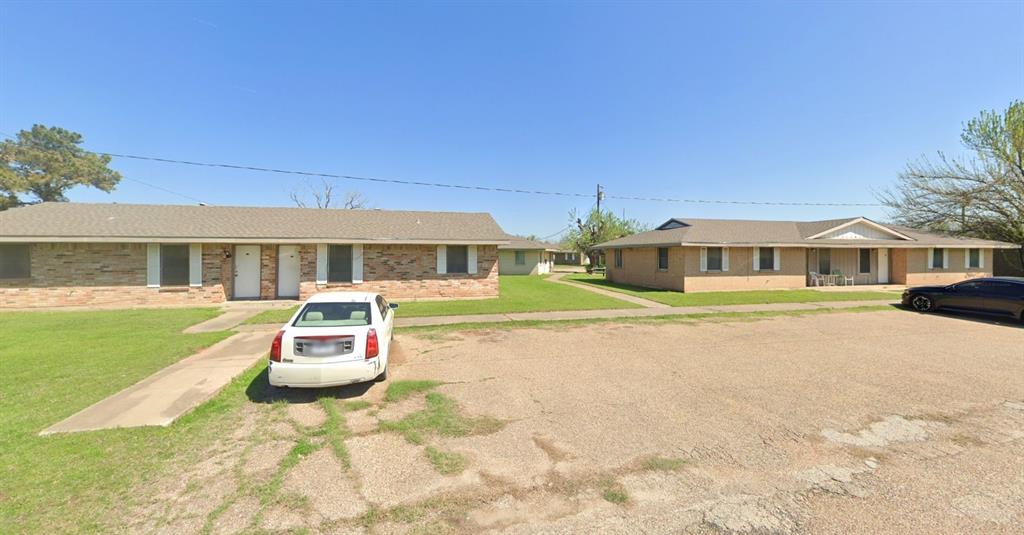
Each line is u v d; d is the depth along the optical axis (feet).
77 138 113.50
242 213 56.95
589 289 69.41
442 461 12.22
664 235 71.51
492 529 9.09
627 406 16.83
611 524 9.26
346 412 16.08
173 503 9.96
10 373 20.51
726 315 41.32
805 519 9.42
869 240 71.82
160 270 47.52
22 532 8.75
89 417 15.03
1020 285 38.06
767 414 15.97
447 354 25.62
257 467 11.79
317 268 51.19
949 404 17.02
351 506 9.95
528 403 17.16
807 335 31.73
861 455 12.62
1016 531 8.95
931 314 42.39
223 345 27.20
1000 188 77.51
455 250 55.62
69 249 45.47
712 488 10.78
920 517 9.48
